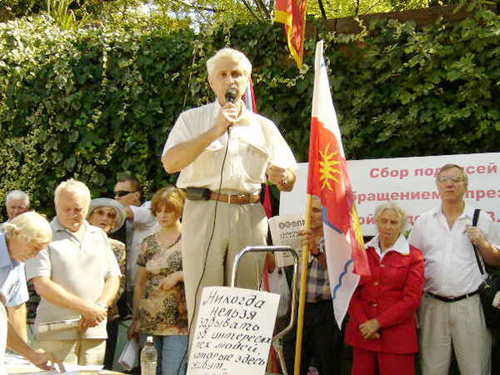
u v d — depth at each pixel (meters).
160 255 5.30
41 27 7.61
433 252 5.04
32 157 7.34
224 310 3.12
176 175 6.82
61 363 3.70
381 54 5.98
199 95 6.68
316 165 4.34
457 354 4.89
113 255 5.05
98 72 7.09
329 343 5.21
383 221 4.94
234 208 3.46
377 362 4.90
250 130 3.52
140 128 6.96
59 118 7.21
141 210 6.20
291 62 6.30
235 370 3.05
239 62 3.43
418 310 5.08
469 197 5.48
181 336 5.16
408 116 5.86
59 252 4.73
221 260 3.44
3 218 7.48
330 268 4.24
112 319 5.47
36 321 4.79
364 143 6.05
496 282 4.88
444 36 5.77
